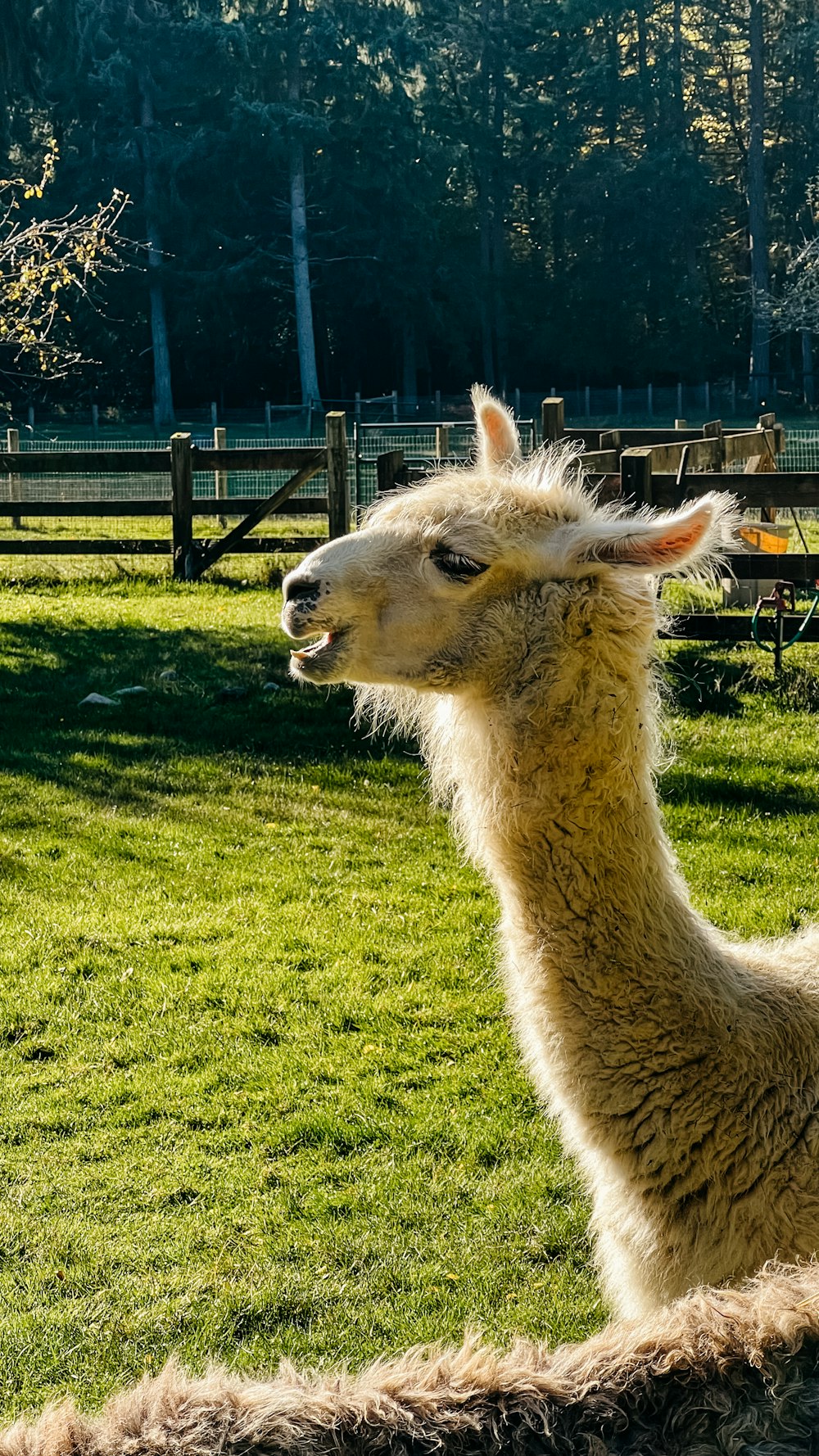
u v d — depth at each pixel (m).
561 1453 1.86
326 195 55.22
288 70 53.09
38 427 51.53
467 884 7.18
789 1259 2.87
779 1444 1.85
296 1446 1.82
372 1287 4.27
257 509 15.01
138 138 51.91
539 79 62.03
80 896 7.09
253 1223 4.59
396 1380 1.93
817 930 3.69
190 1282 4.29
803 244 58.91
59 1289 4.27
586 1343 2.04
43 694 10.60
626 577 3.04
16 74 33.62
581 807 3.02
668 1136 3.00
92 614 13.54
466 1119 5.13
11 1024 5.83
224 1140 5.04
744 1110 2.96
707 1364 1.93
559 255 62.09
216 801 8.42
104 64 50.25
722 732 9.25
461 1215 4.60
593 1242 4.43
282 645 12.00
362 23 54.22
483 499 3.17
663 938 3.06
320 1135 5.06
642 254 59.53
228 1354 3.99
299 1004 5.97
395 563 3.12
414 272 55.69
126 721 9.94
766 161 61.03
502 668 3.09
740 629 10.30
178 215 52.09
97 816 8.14
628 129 63.19
